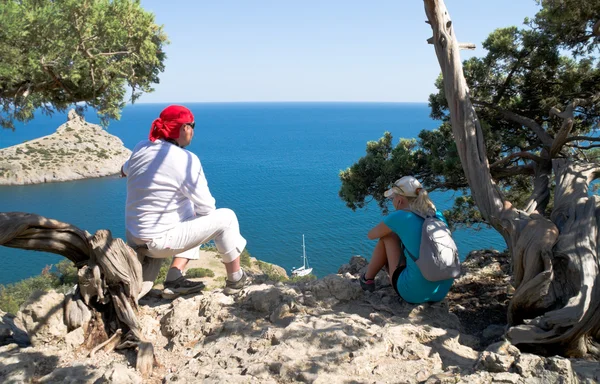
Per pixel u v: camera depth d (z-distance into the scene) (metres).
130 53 8.44
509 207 4.04
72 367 2.82
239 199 96.50
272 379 2.71
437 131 9.15
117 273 3.20
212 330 3.33
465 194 9.50
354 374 2.73
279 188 111.12
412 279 3.48
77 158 119.62
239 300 3.66
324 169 147.62
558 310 3.10
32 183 109.19
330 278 3.85
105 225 80.06
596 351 3.12
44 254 57.75
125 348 3.13
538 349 3.12
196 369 2.91
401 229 3.49
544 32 7.79
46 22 6.73
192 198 3.37
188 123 3.36
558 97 7.97
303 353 2.92
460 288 4.87
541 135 6.14
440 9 4.27
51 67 7.61
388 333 3.13
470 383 2.52
